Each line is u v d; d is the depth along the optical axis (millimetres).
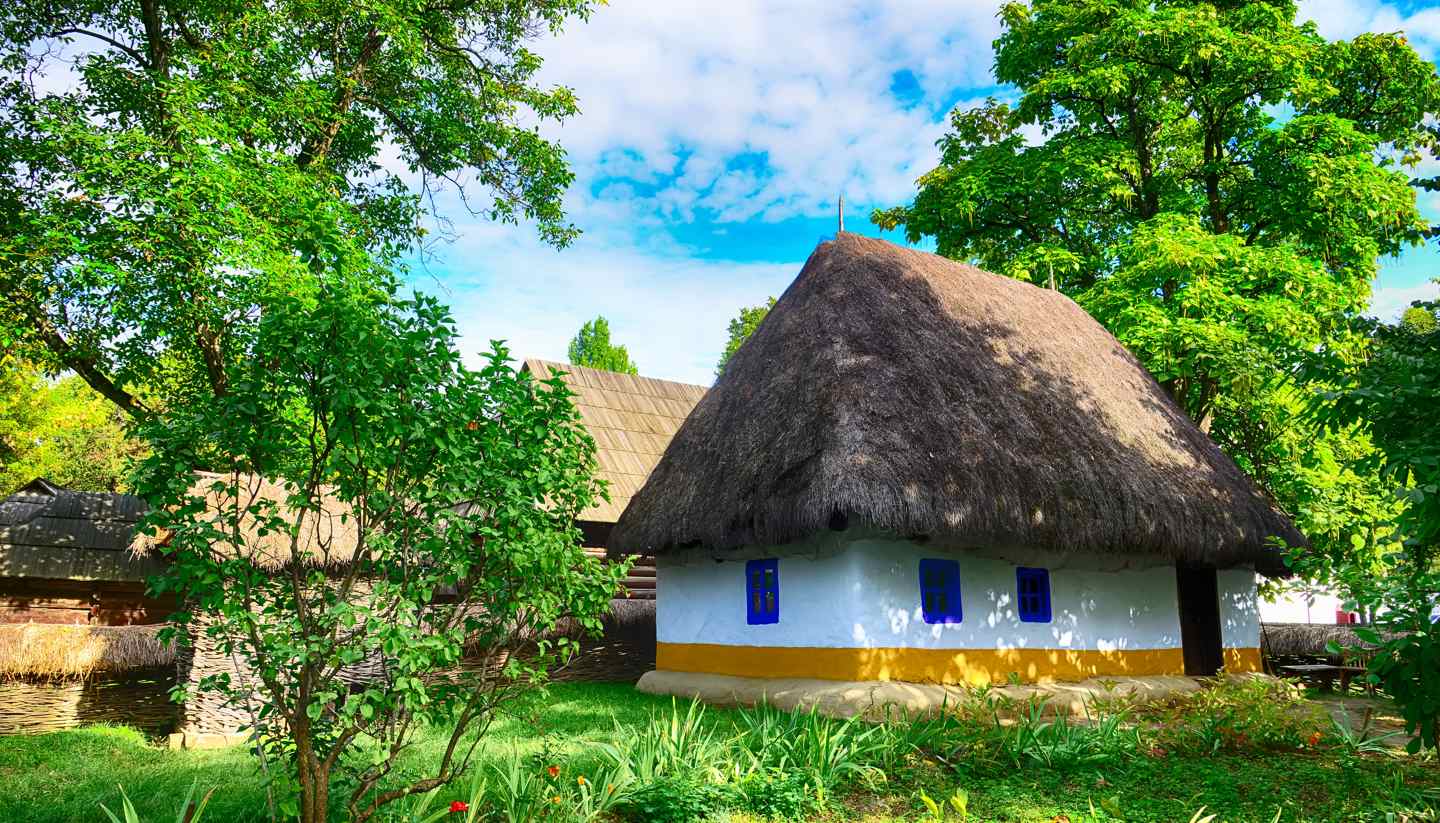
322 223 13898
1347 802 6547
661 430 21203
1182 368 17422
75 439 31094
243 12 15180
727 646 12250
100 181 12945
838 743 7434
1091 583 12656
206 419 4863
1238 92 19000
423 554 5105
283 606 4996
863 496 9773
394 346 4840
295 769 5293
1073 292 20906
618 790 6242
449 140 18469
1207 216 20547
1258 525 13422
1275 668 15906
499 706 5617
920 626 10836
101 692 11086
